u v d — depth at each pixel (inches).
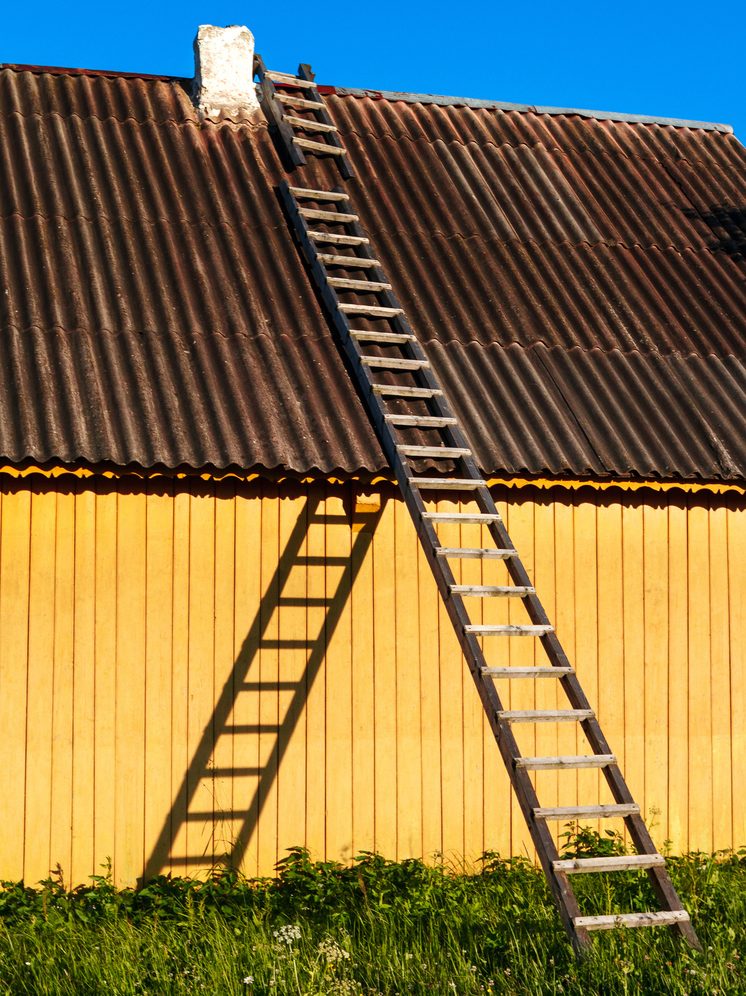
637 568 323.9
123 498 278.2
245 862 279.7
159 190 352.8
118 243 327.3
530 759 206.1
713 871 293.4
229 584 285.1
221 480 286.2
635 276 386.3
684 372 347.3
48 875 264.5
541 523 314.3
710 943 222.4
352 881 273.0
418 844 295.0
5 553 268.7
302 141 384.5
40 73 393.1
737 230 425.7
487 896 267.1
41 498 272.1
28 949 226.1
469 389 315.3
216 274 326.3
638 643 322.0
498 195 407.5
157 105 394.0
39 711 267.9
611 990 187.3
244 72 403.5
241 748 282.7
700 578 331.0
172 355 294.7
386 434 279.1
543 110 472.1
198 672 280.8
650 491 327.9
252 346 307.1
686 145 478.6
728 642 332.2
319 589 292.7
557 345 342.6
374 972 207.9
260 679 285.7
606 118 482.3
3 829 262.5
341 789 290.0
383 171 399.5
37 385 273.1
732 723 330.3
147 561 278.8
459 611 224.8
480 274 362.6
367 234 365.4
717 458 318.0
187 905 252.4
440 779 298.7
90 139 365.7
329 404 294.2
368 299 336.5
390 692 296.5
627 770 318.0
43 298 300.2
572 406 320.5
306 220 358.6
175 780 276.5
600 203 422.0
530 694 310.5
